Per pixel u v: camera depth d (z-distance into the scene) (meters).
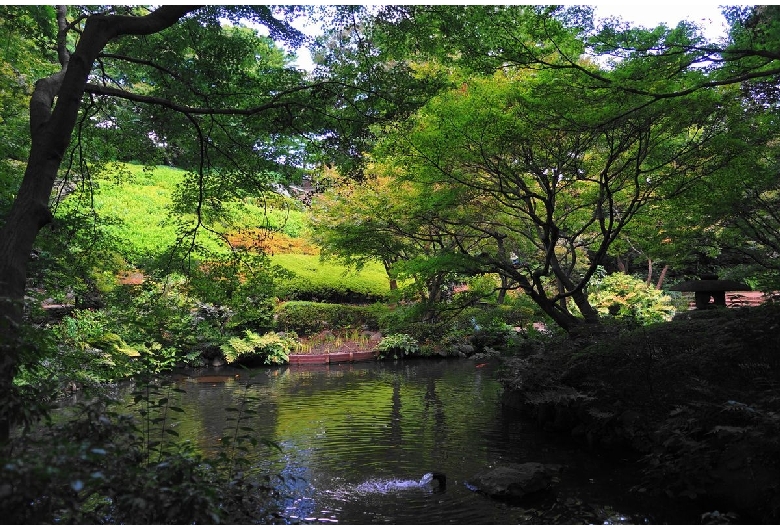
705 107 6.15
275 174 7.57
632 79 5.46
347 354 14.39
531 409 8.09
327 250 11.03
